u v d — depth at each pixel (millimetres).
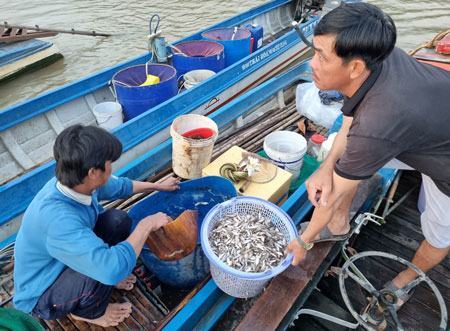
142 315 2146
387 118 1328
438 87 1404
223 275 1906
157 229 1949
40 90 7379
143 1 12500
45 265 1762
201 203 2701
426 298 2520
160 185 2449
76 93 4051
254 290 1994
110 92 4438
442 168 1605
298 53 5957
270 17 7172
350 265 2357
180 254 2057
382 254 2320
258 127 4066
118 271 1638
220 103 4516
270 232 2125
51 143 3904
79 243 1561
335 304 2502
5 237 2709
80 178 1524
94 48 9055
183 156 2988
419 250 2219
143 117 3562
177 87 4320
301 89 4176
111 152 1559
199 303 2033
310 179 1889
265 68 5211
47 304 1807
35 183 2818
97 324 2061
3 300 2252
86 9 11797
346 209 2244
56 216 1564
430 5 11031
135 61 4609
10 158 3594
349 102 1481
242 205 2227
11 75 7438
